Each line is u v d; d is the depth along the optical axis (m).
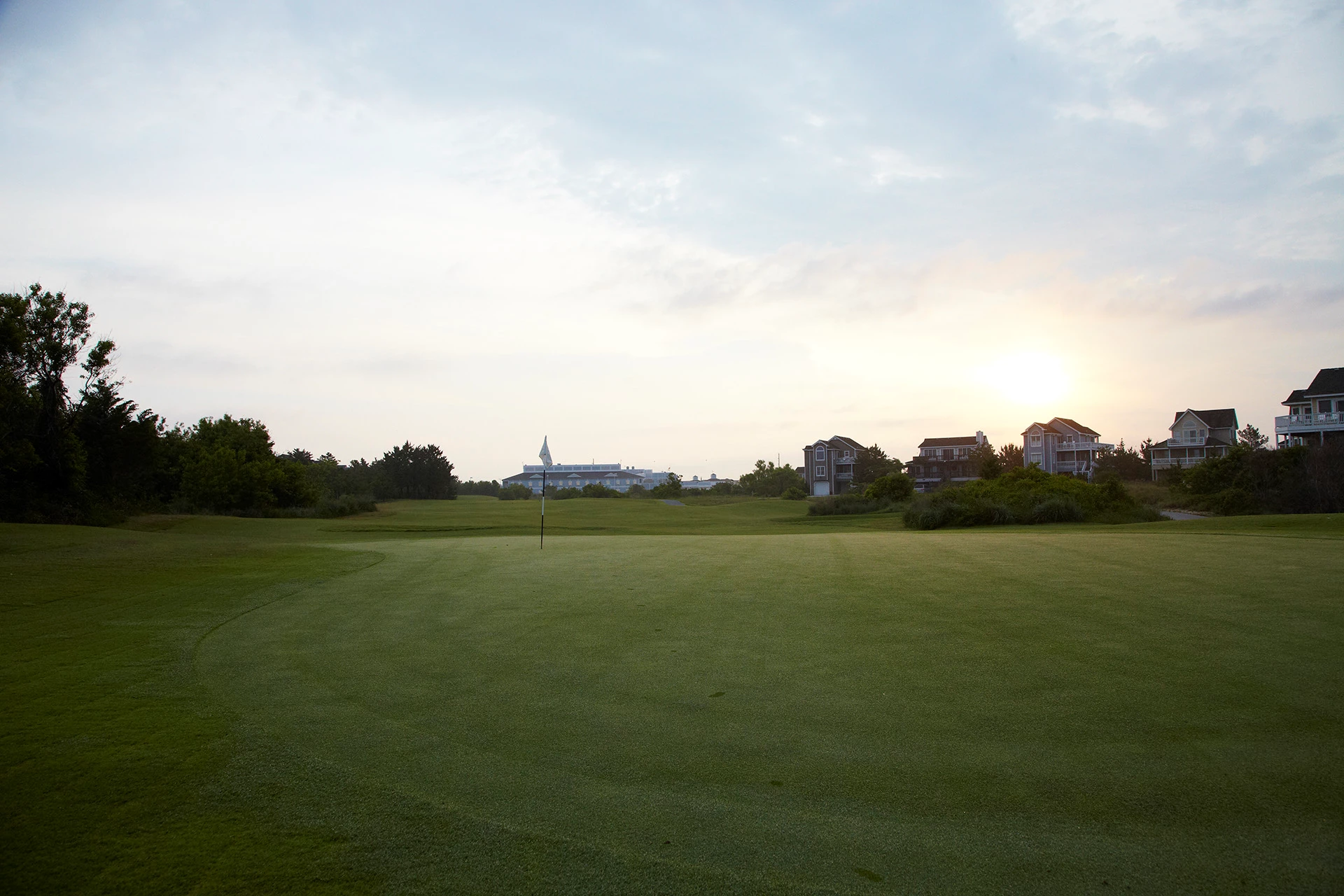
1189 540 16.83
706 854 3.56
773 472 90.56
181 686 6.45
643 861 3.49
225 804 4.06
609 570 13.84
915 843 3.66
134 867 3.40
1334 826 3.72
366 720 5.53
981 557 14.60
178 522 32.94
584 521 42.00
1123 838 3.66
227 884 3.27
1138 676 6.23
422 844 3.65
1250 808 3.92
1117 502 32.69
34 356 29.25
